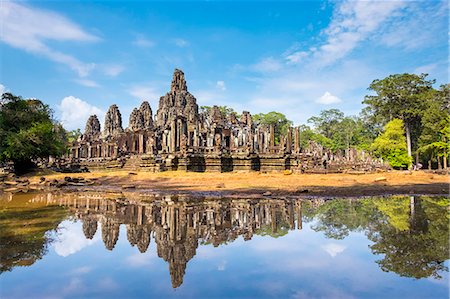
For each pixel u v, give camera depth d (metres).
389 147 63.28
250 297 4.62
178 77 80.06
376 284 5.11
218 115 68.69
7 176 34.16
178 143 49.09
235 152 45.44
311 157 47.31
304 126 117.31
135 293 4.81
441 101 64.94
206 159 42.78
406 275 5.52
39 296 4.73
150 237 8.89
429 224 10.04
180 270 5.93
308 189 22.64
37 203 16.84
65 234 9.20
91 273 5.82
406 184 26.59
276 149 49.91
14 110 46.47
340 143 106.12
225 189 23.89
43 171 45.41
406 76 69.44
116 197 19.73
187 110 73.31
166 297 4.66
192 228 10.13
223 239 8.56
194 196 19.86
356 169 47.50
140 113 79.44
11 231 9.62
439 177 34.06
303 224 10.51
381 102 72.62
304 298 4.57
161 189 25.12
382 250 7.16
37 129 44.50
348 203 15.83
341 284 5.12
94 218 12.05
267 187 24.70
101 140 74.62
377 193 20.42
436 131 63.88
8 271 5.94
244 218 11.84
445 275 5.50
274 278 5.43
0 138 42.12
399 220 10.82
